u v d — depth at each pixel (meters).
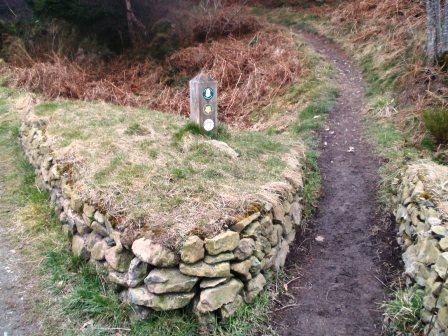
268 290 3.21
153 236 2.81
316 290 3.37
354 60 10.13
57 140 4.64
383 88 7.85
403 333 2.81
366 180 5.03
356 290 3.37
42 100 8.19
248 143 4.80
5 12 12.89
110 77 11.36
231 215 3.03
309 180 4.80
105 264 3.13
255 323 2.88
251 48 11.59
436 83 6.77
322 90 8.44
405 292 3.09
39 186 4.81
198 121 4.66
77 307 3.04
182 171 3.59
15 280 3.39
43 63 10.48
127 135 4.62
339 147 6.05
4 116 7.26
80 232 3.50
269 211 3.34
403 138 5.81
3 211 4.45
